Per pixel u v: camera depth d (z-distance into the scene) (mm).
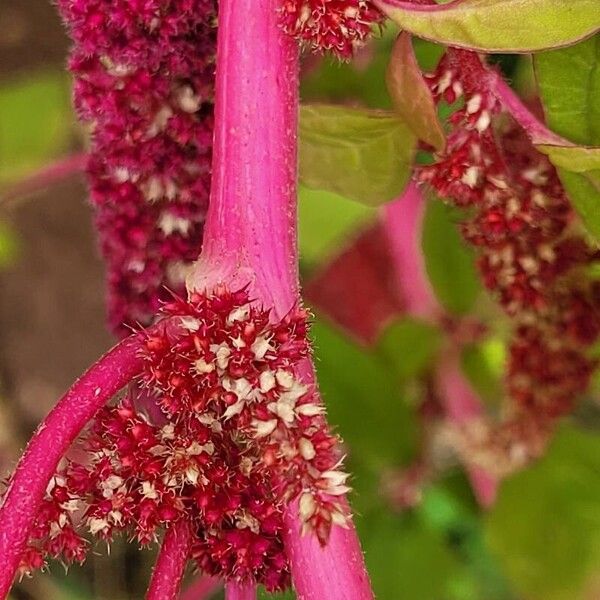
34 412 820
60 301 823
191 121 394
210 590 494
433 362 564
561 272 412
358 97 520
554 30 367
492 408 595
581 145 392
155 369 352
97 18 386
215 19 391
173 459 351
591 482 524
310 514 342
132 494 352
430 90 384
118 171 396
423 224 524
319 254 692
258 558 355
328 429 350
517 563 532
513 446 507
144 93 391
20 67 724
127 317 400
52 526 353
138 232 397
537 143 383
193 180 396
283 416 346
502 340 542
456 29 368
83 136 684
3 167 720
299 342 354
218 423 354
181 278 398
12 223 792
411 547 570
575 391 475
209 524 356
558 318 430
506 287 417
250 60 372
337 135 421
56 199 798
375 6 372
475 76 385
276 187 371
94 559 737
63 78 716
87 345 824
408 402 550
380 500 566
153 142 394
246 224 368
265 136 371
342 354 537
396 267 655
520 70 490
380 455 554
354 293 708
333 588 354
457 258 526
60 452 349
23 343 824
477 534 658
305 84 519
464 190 388
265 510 354
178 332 356
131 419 354
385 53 515
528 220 395
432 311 604
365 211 679
